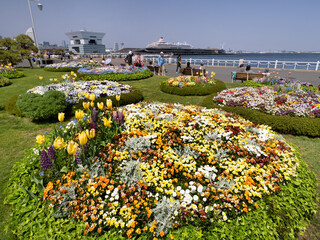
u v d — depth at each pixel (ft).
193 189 10.03
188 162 12.09
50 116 23.20
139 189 9.96
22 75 52.70
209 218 9.14
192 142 14.19
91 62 76.54
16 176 11.87
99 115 17.19
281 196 10.70
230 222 9.18
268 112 23.66
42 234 8.64
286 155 13.32
